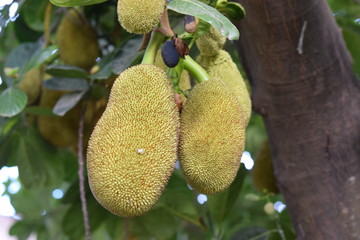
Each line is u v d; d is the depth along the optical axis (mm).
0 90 3432
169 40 1896
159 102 1769
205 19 1779
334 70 2582
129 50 2648
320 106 2598
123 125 1715
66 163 3848
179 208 3369
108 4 3330
